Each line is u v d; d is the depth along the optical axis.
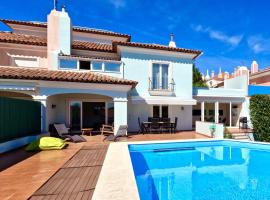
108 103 25.12
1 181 8.42
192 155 16.11
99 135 21.53
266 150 16.95
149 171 12.64
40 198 6.90
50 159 11.81
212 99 31.19
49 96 19.62
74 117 24.14
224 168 13.30
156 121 24.69
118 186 7.02
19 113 15.27
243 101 32.59
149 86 25.14
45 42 23.84
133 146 16.78
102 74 23.20
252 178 11.49
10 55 23.08
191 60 27.06
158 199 8.86
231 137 22.86
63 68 22.42
